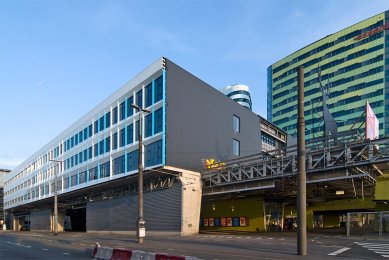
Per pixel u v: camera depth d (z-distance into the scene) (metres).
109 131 52.84
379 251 19.31
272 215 48.06
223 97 51.25
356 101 131.62
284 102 160.50
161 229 40.72
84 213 88.44
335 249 20.34
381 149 31.91
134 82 47.09
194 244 25.20
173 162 40.38
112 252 17.89
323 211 62.41
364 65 131.38
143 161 43.00
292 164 33.09
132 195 47.50
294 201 49.59
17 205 102.44
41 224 88.31
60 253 22.08
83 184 60.28
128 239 34.31
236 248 21.45
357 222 31.39
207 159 45.66
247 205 45.81
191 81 44.81
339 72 138.38
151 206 42.97
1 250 25.31
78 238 39.09
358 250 19.84
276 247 21.64
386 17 128.25
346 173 29.91
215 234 38.47
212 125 47.78
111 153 51.50
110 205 53.06
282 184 35.41
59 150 73.75
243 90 153.75
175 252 19.84
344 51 138.25
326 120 44.06
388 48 126.38
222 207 48.22
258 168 37.28
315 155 32.19
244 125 56.28
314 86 146.38
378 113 124.94
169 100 41.12
